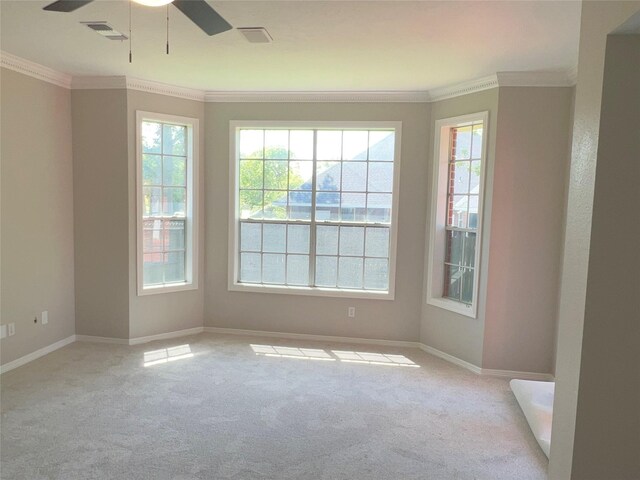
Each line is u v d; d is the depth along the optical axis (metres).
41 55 3.81
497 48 3.34
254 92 4.96
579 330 1.92
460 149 4.64
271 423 3.28
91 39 3.36
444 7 2.64
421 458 2.89
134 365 4.29
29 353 4.31
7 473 2.61
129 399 3.59
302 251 5.25
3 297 4.00
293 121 5.01
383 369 4.38
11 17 2.94
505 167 4.10
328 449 2.96
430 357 4.73
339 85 4.59
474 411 3.55
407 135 4.83
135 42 3.40
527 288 4.16
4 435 3.02
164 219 5.04
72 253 4.81
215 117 5.11
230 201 5.17
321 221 5.18
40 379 3.92
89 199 4.74
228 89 4.91
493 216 4.16
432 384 4.05
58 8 2.10
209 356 4.59
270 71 4.13
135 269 4.81
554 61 3.60
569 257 2.04
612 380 1.89
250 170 5.25
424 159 4.82
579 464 1.94
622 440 1.91
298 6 2.66
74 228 4.80
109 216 4.73
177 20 2.95
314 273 5.24
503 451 2.99
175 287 5.09
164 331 5.08
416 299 4.98
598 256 1.85
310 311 5.19
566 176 4.00
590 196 1.86
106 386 3.82
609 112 1.80
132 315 4.84
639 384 1.88
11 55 3.83
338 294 5.11
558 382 2.12
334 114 4.94
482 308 4.27
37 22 3.02
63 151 4.62
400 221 4.93
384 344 5.08
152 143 4.89
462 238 4.64
